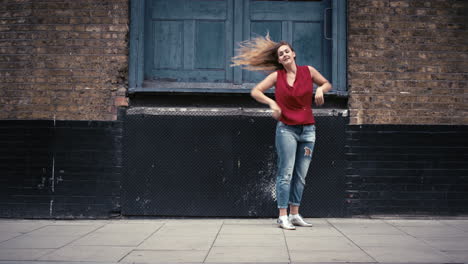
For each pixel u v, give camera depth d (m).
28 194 4.60
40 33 4.73
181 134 4.68
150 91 4.65
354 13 4.75
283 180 3.94
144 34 4.90
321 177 4.64
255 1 4.97
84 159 4.63
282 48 3.95
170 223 4.33
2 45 4.73
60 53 4.71
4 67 4.71
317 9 4.96
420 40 4.75
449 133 4.68
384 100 4.70
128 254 2.90
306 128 3.95
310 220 4.48
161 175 4.64
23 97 4.68
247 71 4.95
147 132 4.67
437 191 4.63
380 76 4.71
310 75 3.97
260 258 2.77
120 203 4.60
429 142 4.67
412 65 4.73
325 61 4.91
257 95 3.87
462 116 4.71
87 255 2.86
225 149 4.67
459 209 4.62
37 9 4.75
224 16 4.98
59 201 4.59
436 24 4.77
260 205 4.64
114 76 4.70
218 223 4.32
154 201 4.61
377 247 3.10
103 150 4.64
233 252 2.95
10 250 3.02
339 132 4.68
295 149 3.94
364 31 4.74
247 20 4.96
